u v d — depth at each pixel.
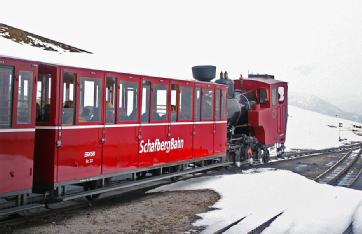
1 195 7.55
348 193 11.70
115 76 10.25
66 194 9.20
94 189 9.86
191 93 13.77
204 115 14.68
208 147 15.05
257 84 20.45
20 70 7.86
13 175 7.78
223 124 16.17
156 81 11.84
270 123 20.56
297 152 26.81
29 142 8.08
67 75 8.91
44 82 8.79
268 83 20.09
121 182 11.06
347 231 7.84
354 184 14.86
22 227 7.86
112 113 10.26
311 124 63.28
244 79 20.86
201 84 14.34
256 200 10.53
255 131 20.16
